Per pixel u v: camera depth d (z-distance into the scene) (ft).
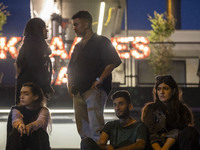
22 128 13.92
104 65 15.38
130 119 14.11
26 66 15.98
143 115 14.75
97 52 15.53
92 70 15.38
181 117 14.70
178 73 43.39
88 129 15.65
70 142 27.02
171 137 13.87
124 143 13.67
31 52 15.96
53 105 26.50
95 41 15.66
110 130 14.11
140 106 27.78
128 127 13.92
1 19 34.01
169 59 35.76
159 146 13.78
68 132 27.09
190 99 28.19
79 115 15.66
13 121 14.35
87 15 15.88
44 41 16.49
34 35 16.33
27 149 14.17
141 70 40.55
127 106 14.03
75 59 15.98
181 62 43.60
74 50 16.30
